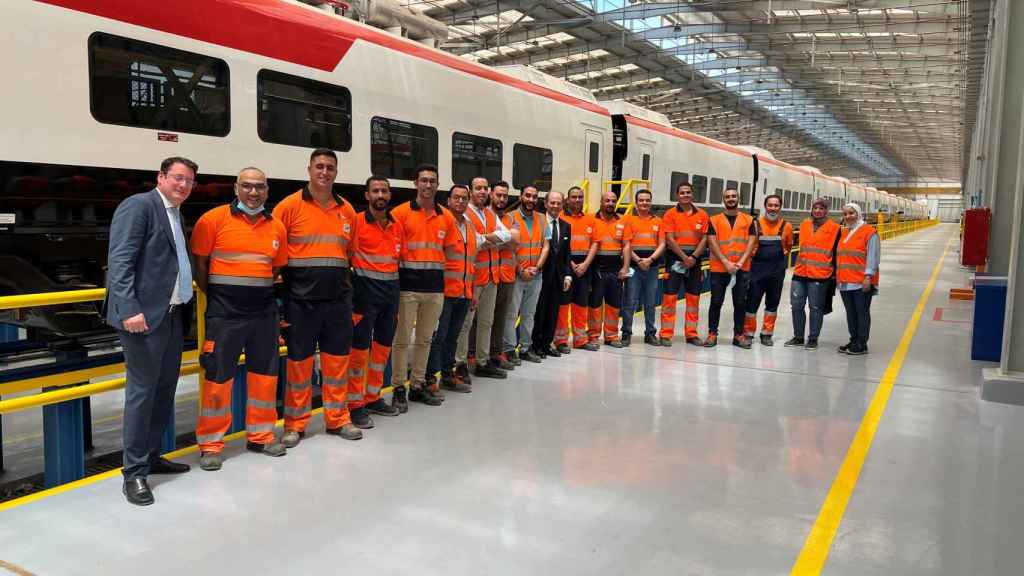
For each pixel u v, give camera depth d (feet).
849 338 27.84
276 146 19.08
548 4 60.54
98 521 10.72
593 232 23.62
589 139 34.91
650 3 64.13
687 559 9.83
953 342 26.96
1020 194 17.75
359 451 14.01
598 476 12.84
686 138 46.83
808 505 11.68
